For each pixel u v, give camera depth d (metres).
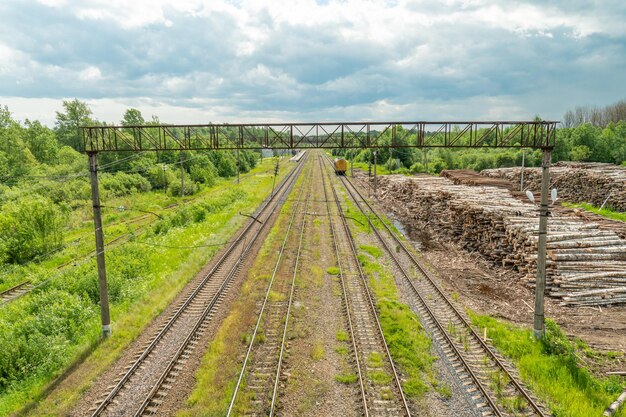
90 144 15.12
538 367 13.13
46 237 27.27
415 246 28.73
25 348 14.02
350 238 29.92
